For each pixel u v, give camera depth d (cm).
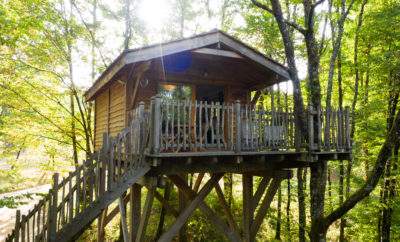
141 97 975
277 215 1664
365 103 1416
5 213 1898
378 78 1315
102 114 1379
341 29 1057
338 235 1730
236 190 1919
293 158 928
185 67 1044
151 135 709
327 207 1407
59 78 1497
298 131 909
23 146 1481
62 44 1491
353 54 1539
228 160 854
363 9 1373
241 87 1152
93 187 695
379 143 1422
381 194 1354
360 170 1723
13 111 1428
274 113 893
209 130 1049
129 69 944
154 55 828
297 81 883
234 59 1004
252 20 1523
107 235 1470
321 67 1622
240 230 1392
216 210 1577
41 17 1272
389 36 1254
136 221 852
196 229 1458
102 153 696
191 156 746
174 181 845
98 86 1181
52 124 1522
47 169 1466
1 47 1296
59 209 659
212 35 913
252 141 840
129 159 736
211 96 1099
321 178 902
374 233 1398
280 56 1611
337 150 943
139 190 865
